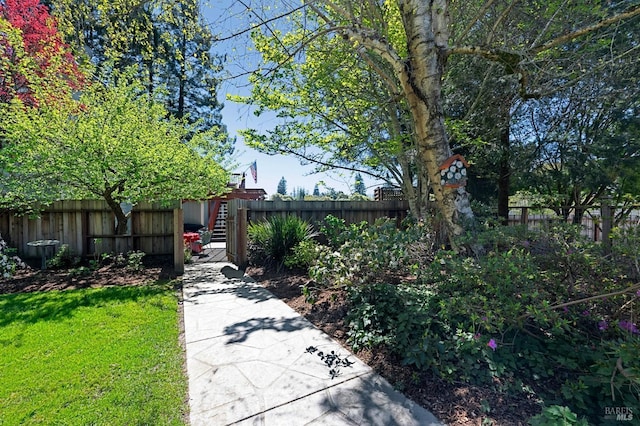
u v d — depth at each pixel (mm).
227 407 2107
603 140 6109
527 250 2967
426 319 2738
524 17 4312
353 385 2361
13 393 2193
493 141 6754
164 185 6145
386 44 3574
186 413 2045
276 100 6016
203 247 10617
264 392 2275
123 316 3664
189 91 14023
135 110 5871
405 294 3166
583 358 2291
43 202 5730
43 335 3117
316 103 6109
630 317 2322
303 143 6695
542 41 4242
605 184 6383
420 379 2361
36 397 2160
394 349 2670
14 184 5188
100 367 2555
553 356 2389
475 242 3201
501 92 6039
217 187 7422
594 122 6598
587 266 2695
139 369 2543
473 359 2398
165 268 6422
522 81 3934
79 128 5117
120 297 4375
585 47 4520
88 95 5648
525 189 7555
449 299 2572
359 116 5918
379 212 8547
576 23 3883
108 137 5242
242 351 2912
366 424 1938
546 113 6820
